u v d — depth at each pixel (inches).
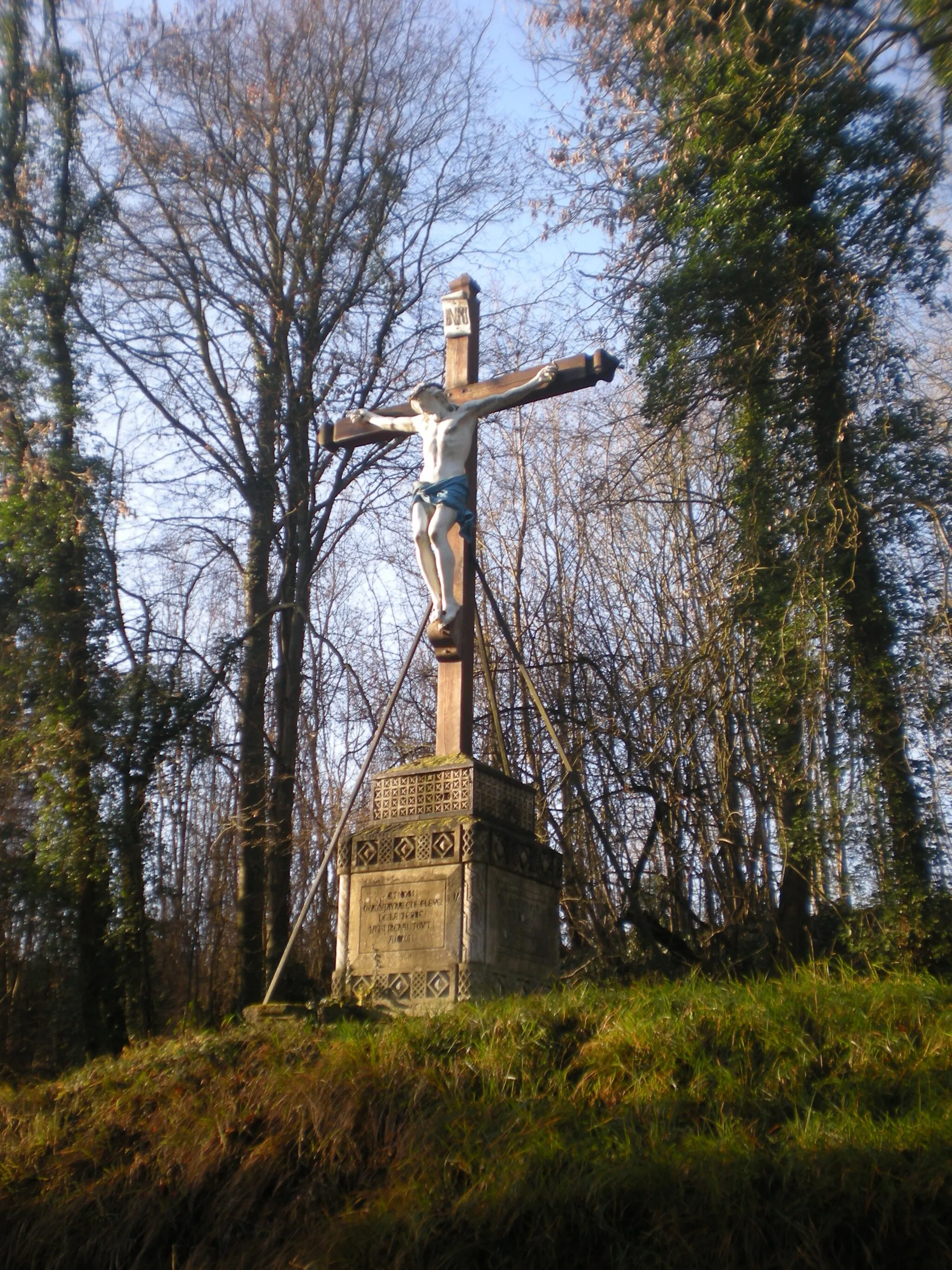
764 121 474.9
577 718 703.7
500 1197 221.8
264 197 708.0
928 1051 246.4
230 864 863.7
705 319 486.0
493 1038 272.1
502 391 390.0
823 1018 260.5
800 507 475.8
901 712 445.1
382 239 724.7
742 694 606.9
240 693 671.8
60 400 653.3
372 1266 220.7
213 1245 250.1
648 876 736.3
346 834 362.0
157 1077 305.9
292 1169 257.0
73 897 611.5
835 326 474.3
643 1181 216.2
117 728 609.9
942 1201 200.1
